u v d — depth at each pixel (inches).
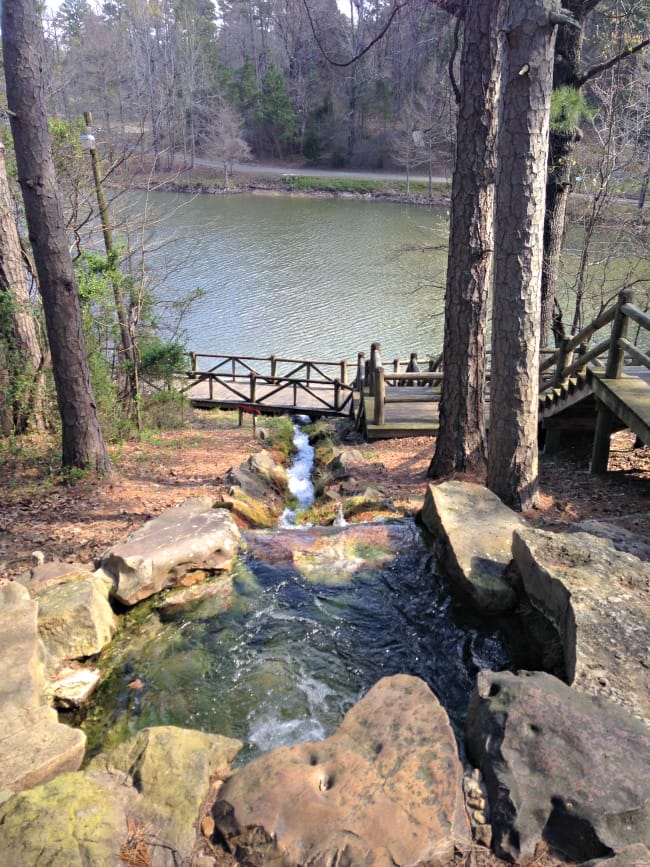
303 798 124.3
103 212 429.7
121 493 314.2
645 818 117.9
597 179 563.2
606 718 136.6
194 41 1983.3
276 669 196.9
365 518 295.3
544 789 123.2
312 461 472.1
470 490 266.8
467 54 280.2
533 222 245.8
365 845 115.6
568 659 166.1
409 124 1668.3
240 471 354.0
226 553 243.9
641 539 222.1
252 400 621.6
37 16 268.2
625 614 170.6
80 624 193.2
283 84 2353.6
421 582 234.1
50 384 396.8
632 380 306.8
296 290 1130.0
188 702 183.5
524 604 205.6
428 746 135.3
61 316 302.2
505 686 146.8
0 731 144.3
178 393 546.9
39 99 273.4
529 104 232.7
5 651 169.5
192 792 130.3
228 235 1491.1
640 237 580.7
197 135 2080.5
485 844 118.7
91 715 179.0
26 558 240.4
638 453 362.9
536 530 214.2
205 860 117.6
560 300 734.5
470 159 290.4
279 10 2613.2
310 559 250.8
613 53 549.6
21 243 407.2
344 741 138.6
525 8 223.8
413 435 446.0
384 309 1041.5
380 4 1820.9
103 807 124.4
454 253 306.3
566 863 115.6
